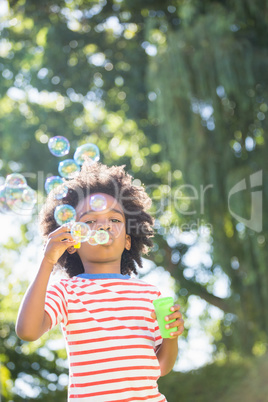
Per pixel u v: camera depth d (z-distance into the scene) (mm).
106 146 9281
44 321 1767
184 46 6844
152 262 9438
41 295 1744
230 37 6918
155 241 8703
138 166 9047
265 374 7223
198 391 7520
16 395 8266
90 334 1827
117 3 8953
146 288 1994
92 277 1952
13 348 8531
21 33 8820
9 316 9094
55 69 8711
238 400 7230
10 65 8719
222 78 6668
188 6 7215
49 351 8586
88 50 8992
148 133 8781
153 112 7031
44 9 8773
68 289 1899
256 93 6941
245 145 6926
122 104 9062
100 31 8938
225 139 6754
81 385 1785
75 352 1823
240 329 7250
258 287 6715
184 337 9781
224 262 6832
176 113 6715
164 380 7758
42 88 8688
